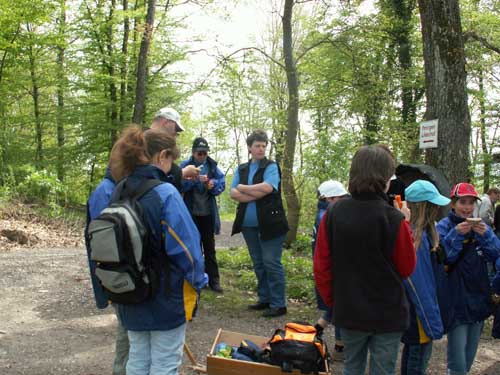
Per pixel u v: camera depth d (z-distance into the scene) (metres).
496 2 13.66
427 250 3.01
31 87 20.30
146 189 2.46
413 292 2.91
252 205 5.38
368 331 2.50
